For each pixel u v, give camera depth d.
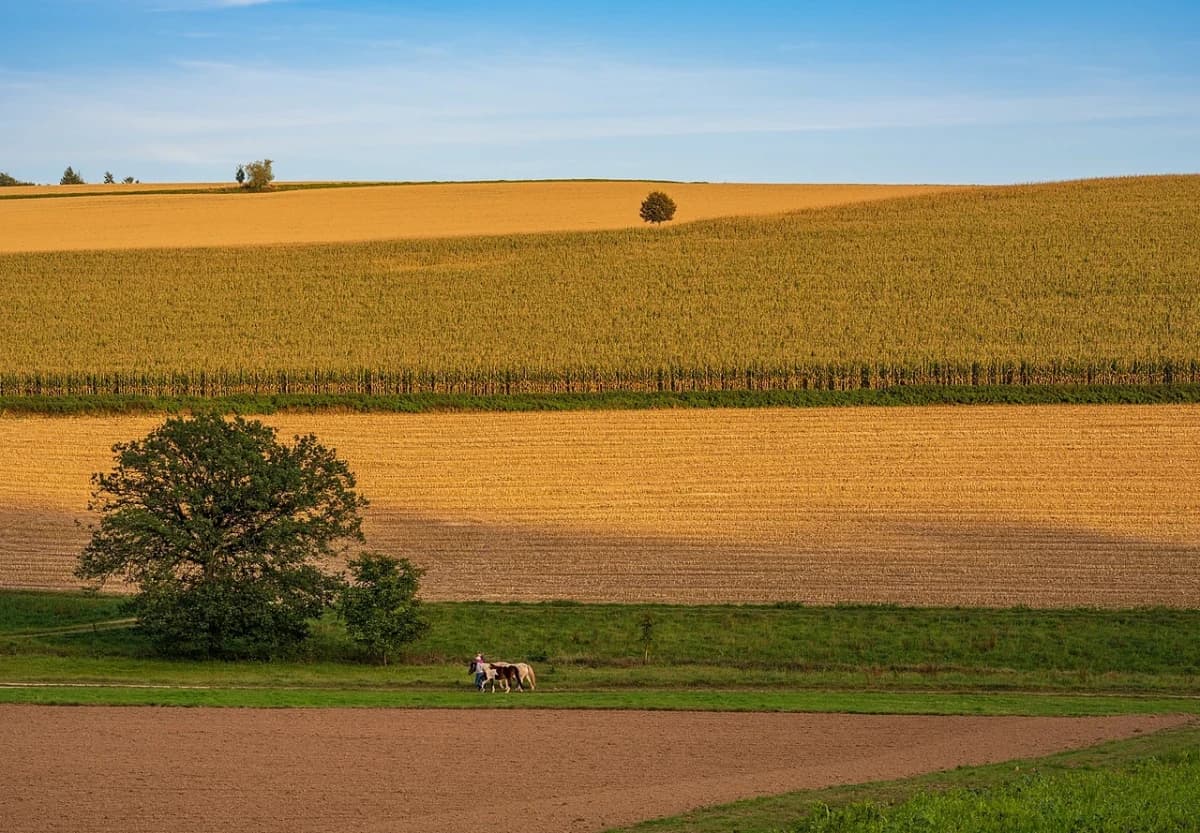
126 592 52.81
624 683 39.00
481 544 58.88
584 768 27.22
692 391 85.50
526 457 73.69
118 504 46.06
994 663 43.22
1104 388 83.06
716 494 66.19
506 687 37.06
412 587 44.53
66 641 45.44
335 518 47.00
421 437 78.25
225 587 43.81
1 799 24.38
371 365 89.94
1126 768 26.36
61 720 31.48
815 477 68.62
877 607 48.62
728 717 32.91
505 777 26.36
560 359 89.75
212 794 24.83
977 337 92.62
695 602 49.84
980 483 66.69
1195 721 33.06
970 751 29.17
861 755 28.73
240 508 45.44
